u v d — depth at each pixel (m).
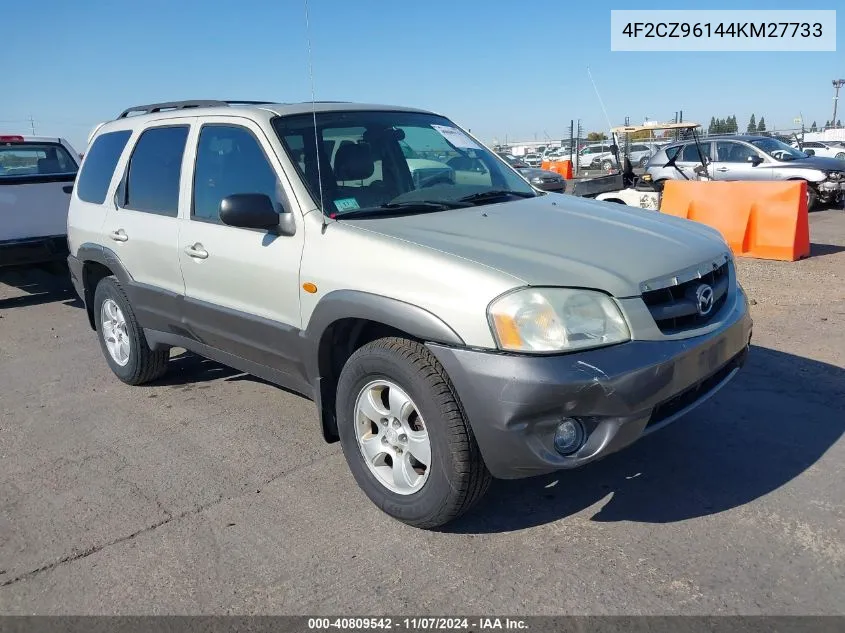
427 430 3.07
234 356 4.25
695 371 3.10
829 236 11.20
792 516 3.27
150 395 5.25
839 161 14.62
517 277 2.88
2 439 4.57
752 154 14.76
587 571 2.95
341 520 3.42
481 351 2.87
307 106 4.21
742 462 3.78
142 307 4.87
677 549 3.06
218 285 4.11
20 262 8.23
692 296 3.21
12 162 8.91
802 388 4.73
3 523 3.53
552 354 2.80
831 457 3.79
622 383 2.84
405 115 4.55
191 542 3.29
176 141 4.55
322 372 3.59
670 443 4.02
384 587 2.91
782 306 6.84
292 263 3.59
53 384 5.63
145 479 3.93
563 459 2.88
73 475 4.02
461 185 4.21
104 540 3.34
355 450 3.46
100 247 5.18
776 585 2.80
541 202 4.05
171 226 4.44
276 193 3.75
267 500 3.64
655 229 3.62
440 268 3.01
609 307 2.93
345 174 3.81
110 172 5.24
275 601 2.86
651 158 16.42
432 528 3.28
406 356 3.09
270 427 4.56
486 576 2.95
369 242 3.29
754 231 9.46
